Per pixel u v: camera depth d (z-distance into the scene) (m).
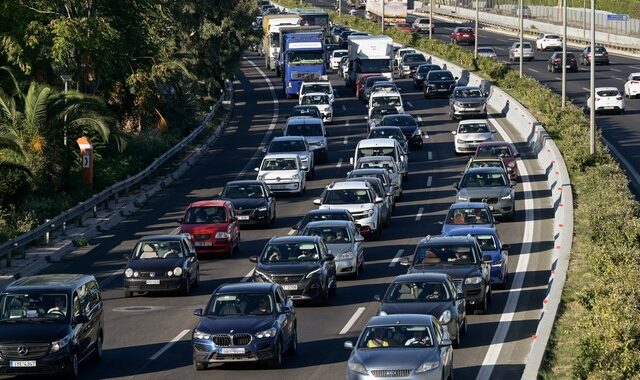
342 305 45.03
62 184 69.75
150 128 93.06
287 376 34.06
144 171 77.00
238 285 36.88
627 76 139.50
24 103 76.44
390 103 103.69
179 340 39.53
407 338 31.30
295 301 45.34
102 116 73.62
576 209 60.53
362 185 61.75
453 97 108.19
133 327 41.81
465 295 41.88
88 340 35.41
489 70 129.75
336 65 157.38
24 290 35.03
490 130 90.38
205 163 90.25
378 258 55.53
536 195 71.81
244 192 65.38
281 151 81.31
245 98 132.25
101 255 57.12
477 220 54.47
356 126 107.12
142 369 35.47
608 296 35.75
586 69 150.25
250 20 122.94
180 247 48.59
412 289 37.69
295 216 68.12
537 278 49.47
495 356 36.00
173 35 114.75
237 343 34.31
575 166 74.06
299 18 160.12
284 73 133.38
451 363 32.25
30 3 81.69
